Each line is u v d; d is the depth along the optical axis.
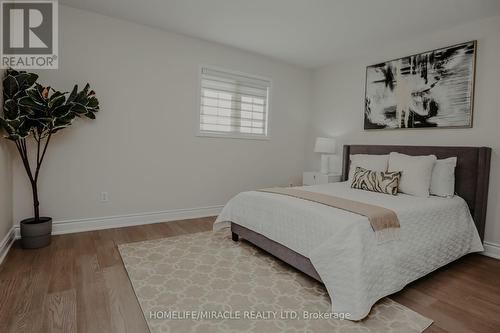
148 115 3.40
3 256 2.35
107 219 3.24
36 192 2.64
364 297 1.63
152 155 3.46
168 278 2.09
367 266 1.71
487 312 1.76
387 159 3.23
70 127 2.97
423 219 2.22
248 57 4.13
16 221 2.77
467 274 2.31
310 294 1.92
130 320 1.59
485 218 2.79
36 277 2.05
